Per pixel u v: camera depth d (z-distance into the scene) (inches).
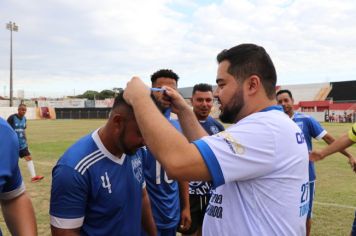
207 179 67.0
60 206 83.4
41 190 317.4
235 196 70.5
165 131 67.4
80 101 2910.9
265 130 67.4
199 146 66.3
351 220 236.8
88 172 84.0
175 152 65.7
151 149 68.1
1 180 73.0
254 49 73.2
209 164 65.5
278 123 69.1
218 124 185.8
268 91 73.0
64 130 1179.3
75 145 87.8
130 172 92.6
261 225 68.1
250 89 72.4
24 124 367.6
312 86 2277.3
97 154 85.4
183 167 65.3
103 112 2714.1
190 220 159.9
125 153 86.7
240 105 73.1
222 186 73.7
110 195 86.7
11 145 74.8
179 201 151.2
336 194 308.5
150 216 110.0
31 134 999.6
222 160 65.8
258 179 68.2
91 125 1531.7
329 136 214.4
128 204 91.7
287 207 68.9
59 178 82.9
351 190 324.2
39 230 214.4
